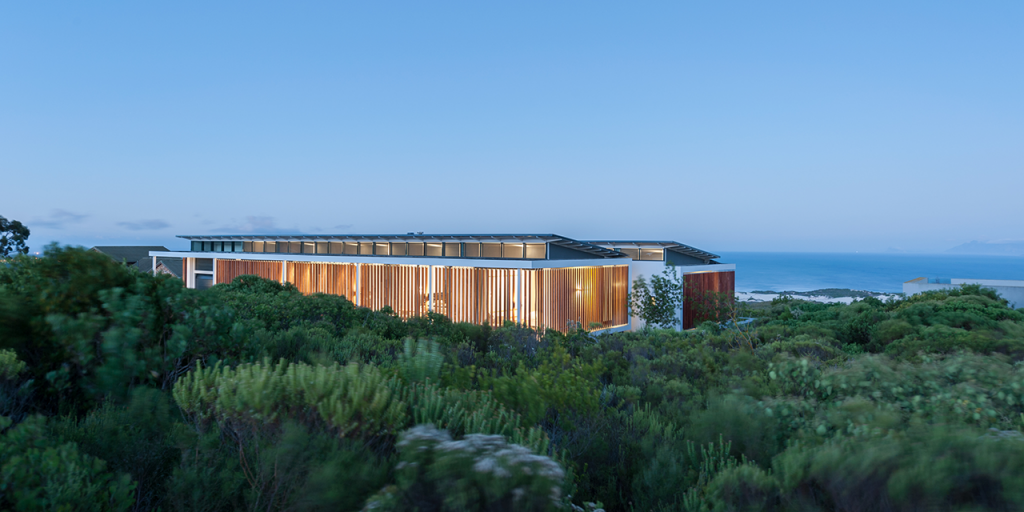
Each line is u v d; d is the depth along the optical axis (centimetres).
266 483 249
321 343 657
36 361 384
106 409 327
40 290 410
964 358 558
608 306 2045
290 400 295
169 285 460
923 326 1132
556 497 231
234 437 292
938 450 272
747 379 629
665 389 604
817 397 536
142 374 391
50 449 225
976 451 261
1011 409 450
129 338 391
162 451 278
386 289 2019
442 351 736
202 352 454
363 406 295
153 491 259
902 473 257
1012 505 240
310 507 237
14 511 202
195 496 235
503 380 431
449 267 1855
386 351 695
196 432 288
